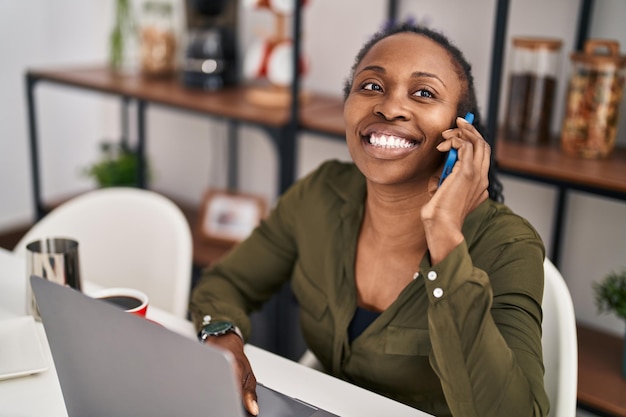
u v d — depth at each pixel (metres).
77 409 0.91
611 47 1.76
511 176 1.75
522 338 1.01
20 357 1.07
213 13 2.56
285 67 2.35
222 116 2.26
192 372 0.74
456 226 0.96
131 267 1.67
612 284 1.74
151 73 2.73
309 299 1.27
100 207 1.69
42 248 1.27
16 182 3.37
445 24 2.23
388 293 1.18
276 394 1.02
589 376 1.75
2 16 3.16
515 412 0.95
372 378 1.16
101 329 0.79
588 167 1.71
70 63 3.38
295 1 2.04
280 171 2.19
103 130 3.47
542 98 1.89
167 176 3.14
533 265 1.07
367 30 2.40
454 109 1.10
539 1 2.05
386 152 1.09
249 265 1.40
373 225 1.19
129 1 2.82
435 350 0.96
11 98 3.27
